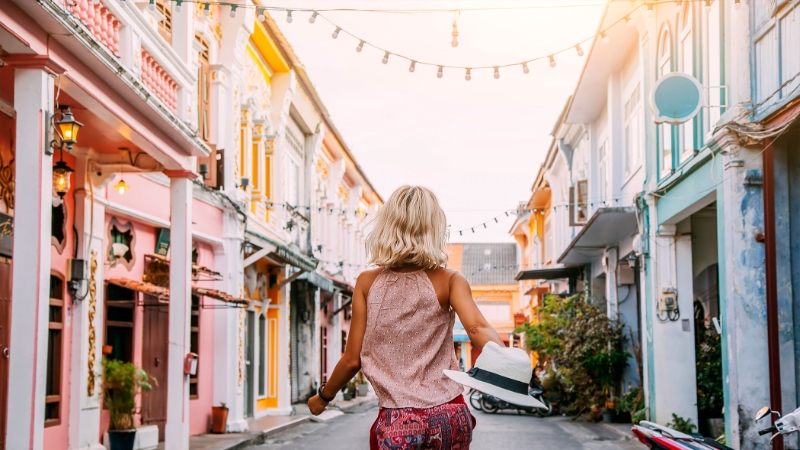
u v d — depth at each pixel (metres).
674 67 14.12
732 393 10.55
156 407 13.48
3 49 7.22
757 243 10.35
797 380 9.78
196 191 14.95
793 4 9.13
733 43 10.57
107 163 11.44
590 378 19.08
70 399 10.80
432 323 2.58
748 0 10.40
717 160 11.16
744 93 10.34
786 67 9.42
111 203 11.83
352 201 36.84
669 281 14.66
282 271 21.66
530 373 2.37
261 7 9.54
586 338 19.08
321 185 29.62
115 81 8.73
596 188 22.22
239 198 17.55
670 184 13.76
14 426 6.98
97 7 8.85
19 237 7.17
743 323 10.34
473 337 2.52
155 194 13.42
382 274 2.66
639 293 19.19
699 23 12.55
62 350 10.61
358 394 31.38
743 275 10.38
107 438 11.48
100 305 11.55
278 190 21.66
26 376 7.03
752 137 9.84
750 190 10.38
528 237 44.41
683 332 14.55
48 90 7.44
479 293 54.88
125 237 12.75
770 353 9.75
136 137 9.92
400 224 2.64
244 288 18.58
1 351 9.04
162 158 10.95
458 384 2.56
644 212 15.45
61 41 7.64
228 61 16.77
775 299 9.75
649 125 15.55
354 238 37.69
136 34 9.78
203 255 15.78
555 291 33.47
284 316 21.92
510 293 54.69
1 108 9.23
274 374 21.59
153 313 13.55
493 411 22.86
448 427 2.45
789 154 10.11
